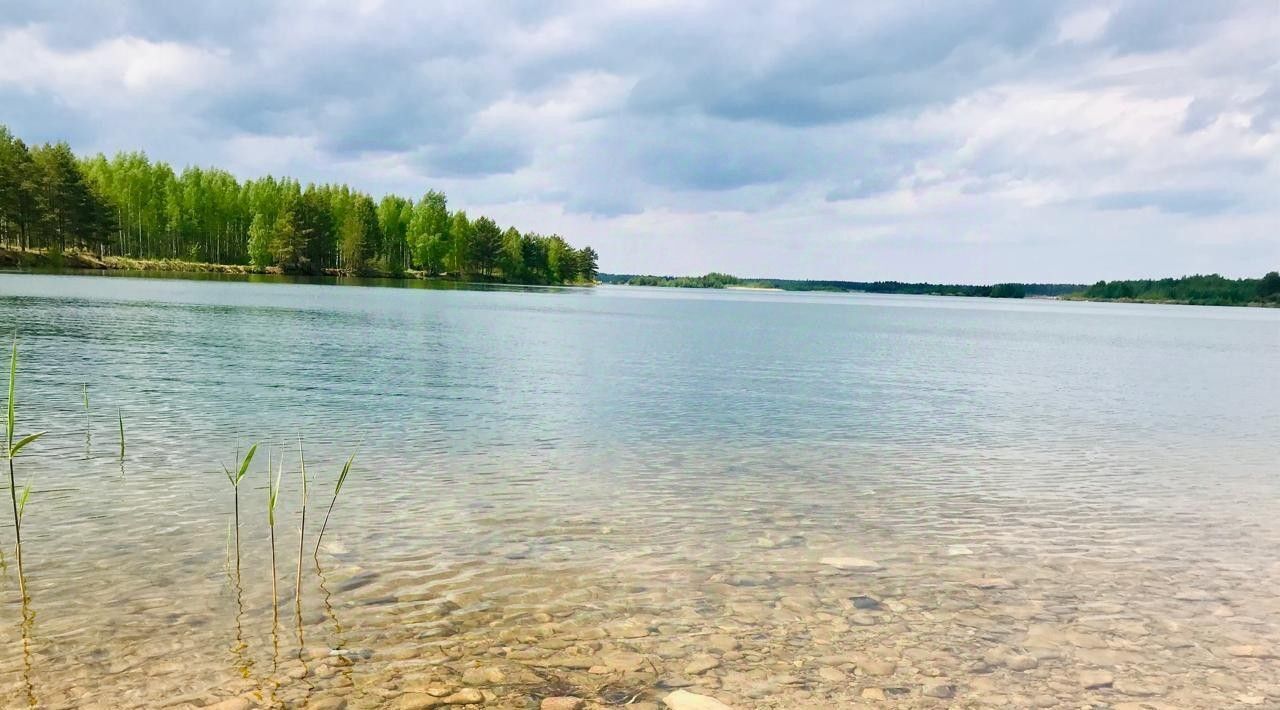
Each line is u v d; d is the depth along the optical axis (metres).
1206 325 96.94
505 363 25.81
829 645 5.63
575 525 8.39
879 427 16.02
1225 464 13.10
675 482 10.58
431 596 6.29
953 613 6.29
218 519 8.07
